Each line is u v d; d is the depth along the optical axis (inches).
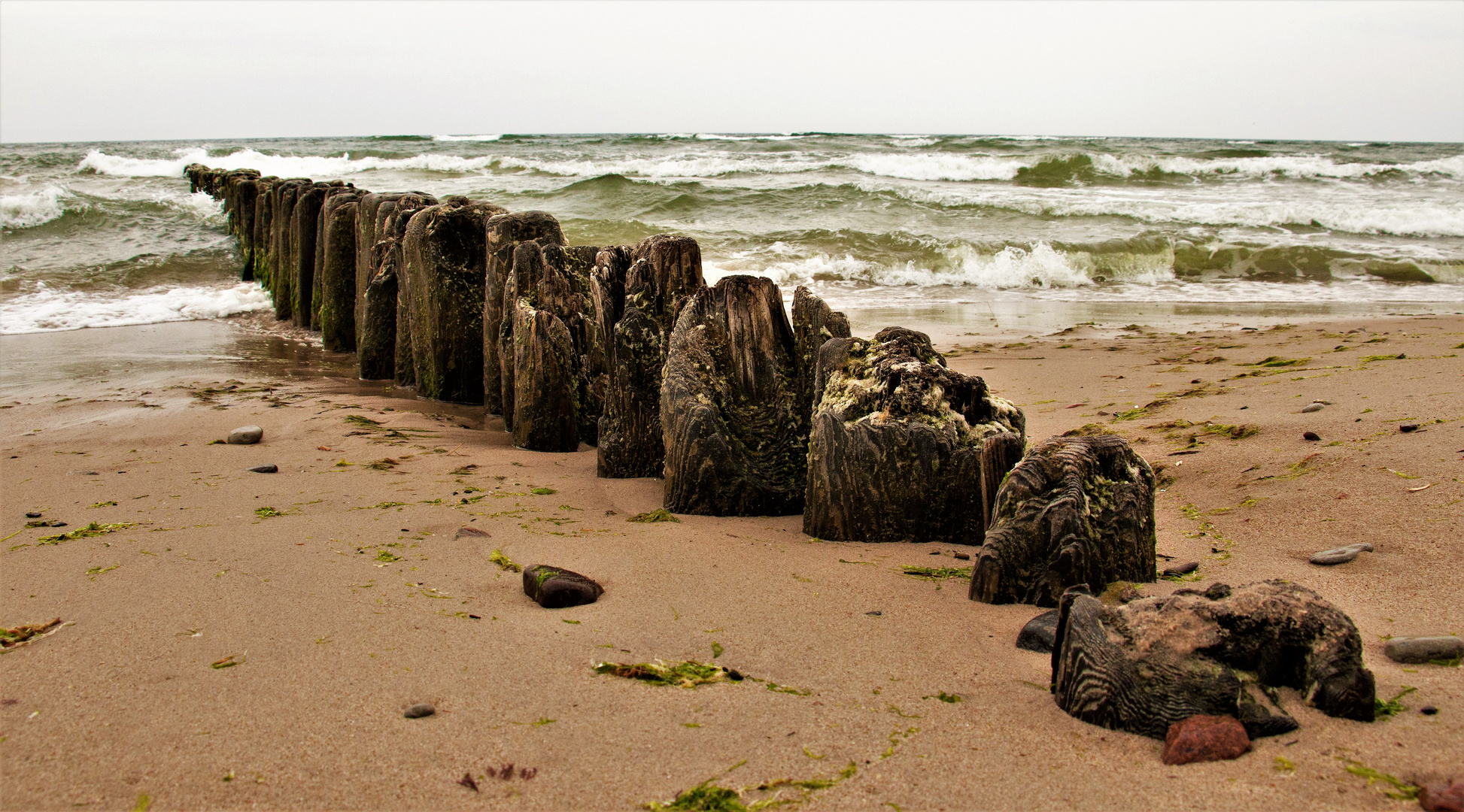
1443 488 143.3
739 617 119.0
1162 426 217.8
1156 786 76.7
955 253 618.2
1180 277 606.2
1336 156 1344.7
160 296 535.8
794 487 175.0
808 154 1254.3
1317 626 87.6
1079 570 122.6
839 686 98.3
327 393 309.7
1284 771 77.2
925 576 135.2
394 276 334.3
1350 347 312.7
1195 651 87.7
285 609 122.0
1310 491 155.3
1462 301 497.0
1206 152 1233.4
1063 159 1042.1
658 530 160.7
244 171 751.1
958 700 94.6
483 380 293.7
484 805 76.6
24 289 538.3
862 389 158.2
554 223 278.2
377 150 1481.3
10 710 93.9
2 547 150.6
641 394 202.5
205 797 78.3
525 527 162.2
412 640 111.6
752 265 601.9
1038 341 387.5
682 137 1770.4
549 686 98.8
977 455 151.1
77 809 76.6
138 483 194.9
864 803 75.9
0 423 257.3
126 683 100.0
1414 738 80.6
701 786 79.0
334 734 88.4
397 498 183.3
